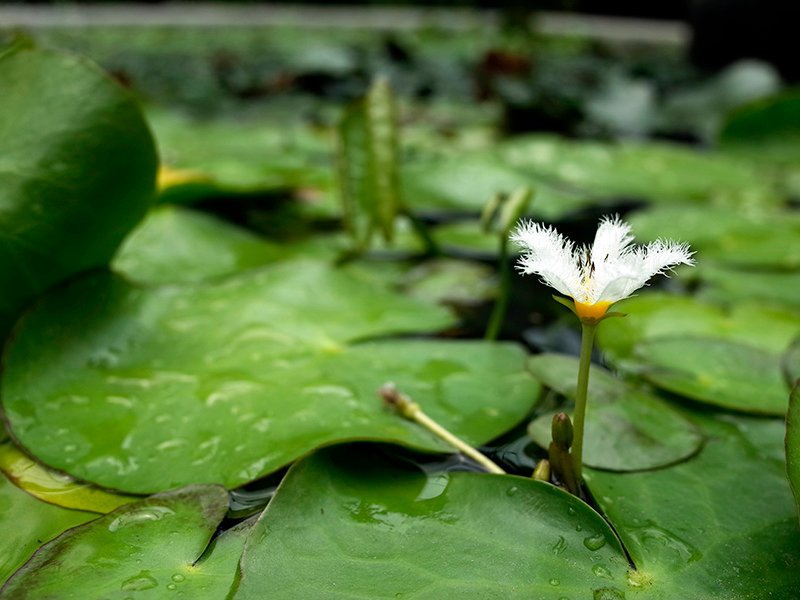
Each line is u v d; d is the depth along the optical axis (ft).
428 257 0.82
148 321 0.61
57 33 2.62
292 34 3.09
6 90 0.58
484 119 1.71
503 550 0.47
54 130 0.58
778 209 1.04
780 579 0.46
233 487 0.50
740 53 2.15
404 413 0.55
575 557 0.47
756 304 0.72
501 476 0.50
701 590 0.46
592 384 0.58
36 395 0.55
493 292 0.75
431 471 0.52
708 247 0.85
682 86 1.95
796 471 0.47
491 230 0.89
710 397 0.59
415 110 1.77
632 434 0.55
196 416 0.54
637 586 0.46
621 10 3.98
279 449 0.52
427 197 1.01
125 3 3.81
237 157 1.17
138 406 0.55
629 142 1.51
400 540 0.47
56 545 0.47
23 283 0.58
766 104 1.34
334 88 1.95
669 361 0.63
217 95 1.89
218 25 3.13
